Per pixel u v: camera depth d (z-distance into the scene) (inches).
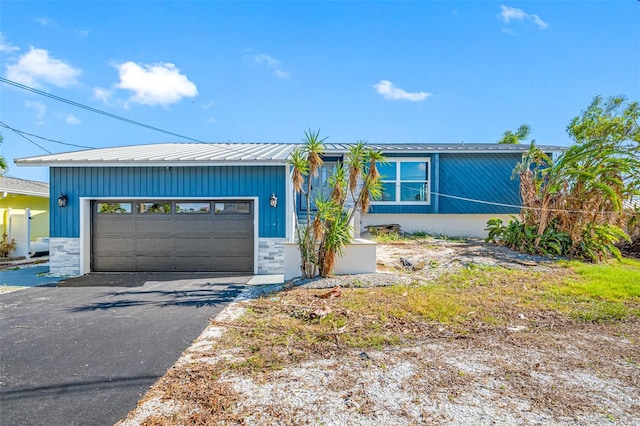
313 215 496.1
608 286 291.6
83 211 416.5
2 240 555.8
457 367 156.6
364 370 153.9
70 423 118.8
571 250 409.7
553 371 153.2
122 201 423.5
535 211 429.1
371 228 591.8
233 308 258.1
